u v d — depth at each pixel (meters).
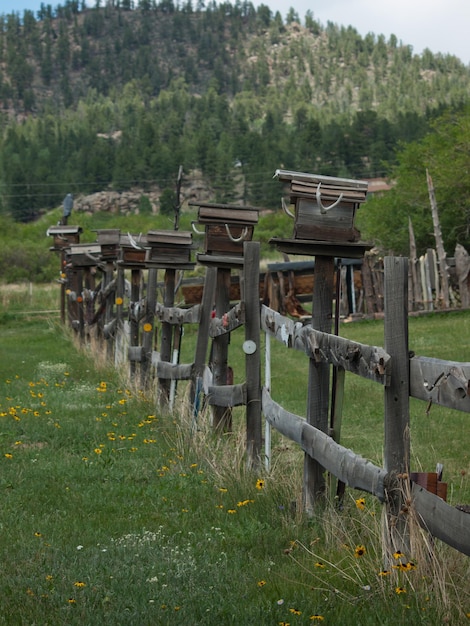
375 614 5.30
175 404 13.76
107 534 7.63
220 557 6.80
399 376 5.81
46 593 5.95
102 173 182.38
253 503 8.20
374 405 14.16
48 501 8.94
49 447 11.86
